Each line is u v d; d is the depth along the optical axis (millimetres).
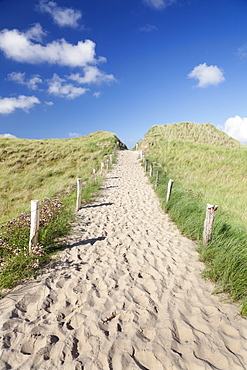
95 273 3633
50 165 20516
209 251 4039
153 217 6766
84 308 2803
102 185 11758
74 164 20875
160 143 29562
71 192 9797
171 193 8031
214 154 20859
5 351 2156
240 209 7789
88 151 28094
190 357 2146
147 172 15102
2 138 32594
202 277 3502
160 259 4125
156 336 2381
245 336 2389
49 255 4148
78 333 2414
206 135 34938
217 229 4637
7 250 4059
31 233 4035
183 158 20406
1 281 3193
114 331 2447
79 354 2172
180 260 4070
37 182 14500
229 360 2115
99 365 2051
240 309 2777
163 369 2031
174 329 2488
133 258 4176
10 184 13961
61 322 2570
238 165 16891
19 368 2004
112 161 21531
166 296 3053
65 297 3033
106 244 4773
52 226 5336
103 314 2701
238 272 3203
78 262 3988
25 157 22547
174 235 5320
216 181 13094
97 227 5809
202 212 5859
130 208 7711
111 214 6996
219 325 2539
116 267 3814
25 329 2445
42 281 3350
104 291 3164
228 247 3877
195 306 2861
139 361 2111
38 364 2053
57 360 2092
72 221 6164
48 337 2318
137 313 2730
